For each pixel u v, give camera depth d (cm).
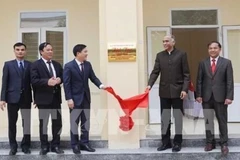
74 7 623
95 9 622
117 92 458
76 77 432
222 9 627
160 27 625
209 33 708
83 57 434
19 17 623
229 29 622
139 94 462
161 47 623
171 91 434
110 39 461
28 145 443
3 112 584
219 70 428
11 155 430
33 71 424
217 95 426
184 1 629
